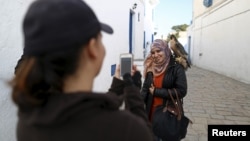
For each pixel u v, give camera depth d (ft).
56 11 2.50
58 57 2.54
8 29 8.36
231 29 41.65
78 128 2.62
